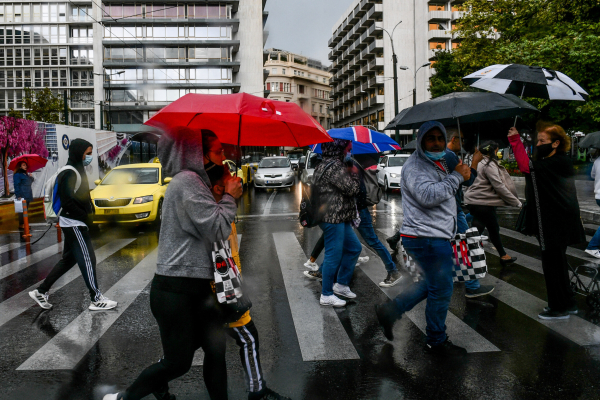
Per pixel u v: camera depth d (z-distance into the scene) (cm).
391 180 1789
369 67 6444
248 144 298
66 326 441
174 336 244
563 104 1700
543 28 1908
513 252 738
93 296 486
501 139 472
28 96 4484
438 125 340
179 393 311
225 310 253
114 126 5109
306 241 866
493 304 486
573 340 387
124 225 1125
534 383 316
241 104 239
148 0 5134
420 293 375
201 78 5212
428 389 312
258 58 5559
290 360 361
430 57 5809
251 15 5544
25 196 1021
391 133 6078
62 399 305
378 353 371
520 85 463
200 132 247
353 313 468
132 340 406
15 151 1411
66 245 491
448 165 422
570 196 421
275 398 283
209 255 246
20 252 817
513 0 2170
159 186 1101
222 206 243
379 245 557
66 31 8581
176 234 243
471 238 401
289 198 1720
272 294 538
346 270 509
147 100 5141
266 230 996
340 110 8544
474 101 366
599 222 1070
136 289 566
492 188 621
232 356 371
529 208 433
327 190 465
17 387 321
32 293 487
